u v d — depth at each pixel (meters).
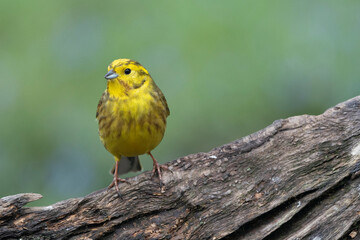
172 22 12.66
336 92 12.52
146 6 12.98
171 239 8.91
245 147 9.44
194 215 9.04
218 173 9.24
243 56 12.35
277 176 9.17
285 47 12.30
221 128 12.70
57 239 8.74
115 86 9.84
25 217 8.72
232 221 8.90
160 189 9.13
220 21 12.41
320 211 8.87
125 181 9.15
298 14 12.49
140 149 10.19
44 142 12.90
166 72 12.68
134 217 9.02
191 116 12.60
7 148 12.95
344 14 12.55
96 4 13.32
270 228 8.76
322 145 9.30
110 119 9.87
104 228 8.88
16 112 12.87
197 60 12.47
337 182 8.94
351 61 12.42
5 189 12.96
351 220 8.60
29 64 13.01
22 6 13.21
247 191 9.09
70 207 8.88
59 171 13.27
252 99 12.42
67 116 12.87
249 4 12.40
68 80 12.96
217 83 12.45
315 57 12.43
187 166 9.29
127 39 12.80
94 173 13.34
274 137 9.51
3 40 13.13
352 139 9.27
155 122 9.96
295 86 12.61
